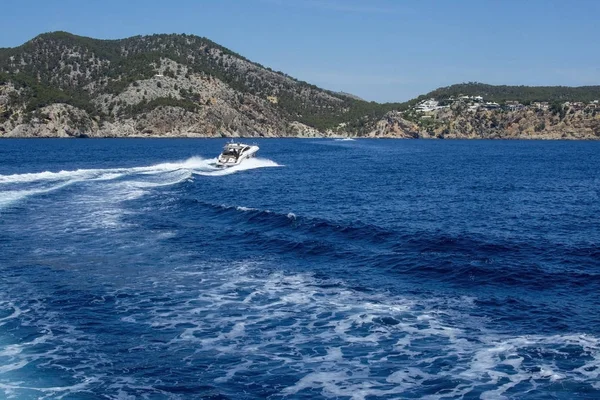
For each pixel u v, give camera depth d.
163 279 18.42
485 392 10.74
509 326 14.12
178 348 12.95
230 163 67.62
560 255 21.56
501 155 116.44
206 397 10.64
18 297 16.44
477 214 32.91
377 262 20.42
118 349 12.87
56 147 133.00
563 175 63.00
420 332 13.80
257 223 28.08
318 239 24.12
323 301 16.22
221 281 18.25
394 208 35.19
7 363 12.04
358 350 12.81
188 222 28.38
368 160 92.81
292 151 127.06
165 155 99.19
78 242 23.56
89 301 16.20
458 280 18.14
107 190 40.97
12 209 31.61
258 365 12.08
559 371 11.52
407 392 10.82
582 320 14.45
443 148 161.25
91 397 10.59
